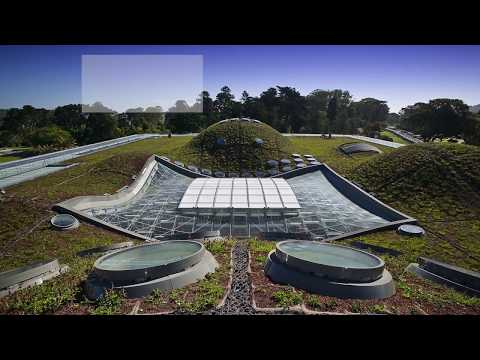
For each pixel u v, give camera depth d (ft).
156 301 35.29
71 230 69.10
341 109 322.75
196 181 100.48
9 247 61.00
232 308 34.12
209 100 303.89
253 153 145.69
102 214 81.35
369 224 76.95
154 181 111.45
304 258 43.52
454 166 96.84
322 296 37.01
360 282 38.42
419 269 49.11
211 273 42.96
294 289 38.58
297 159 140.67
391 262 53.01
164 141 195.52
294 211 80.74
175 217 79.66
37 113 278.46
